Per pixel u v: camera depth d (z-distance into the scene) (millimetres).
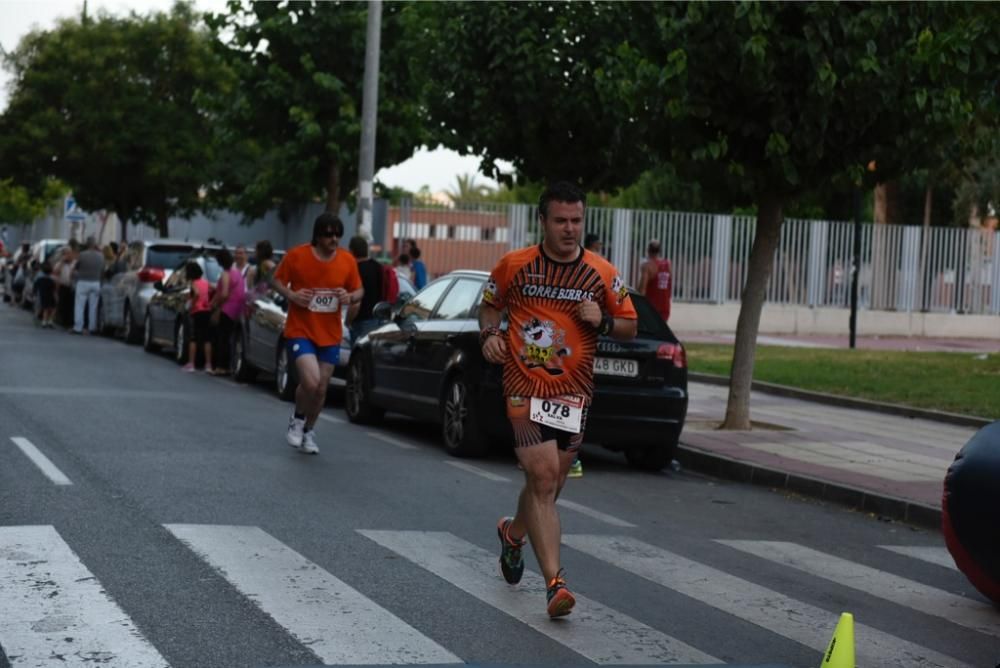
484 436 12312
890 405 18422
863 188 14742
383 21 28625
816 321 38656
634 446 12797
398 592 6949
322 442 12969
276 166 31625
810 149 13641
